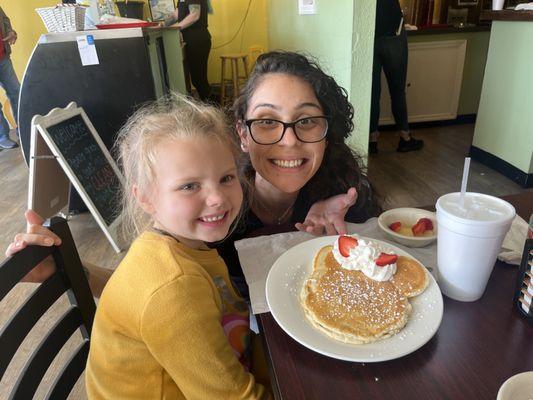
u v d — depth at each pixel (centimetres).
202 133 72
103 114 245
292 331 60
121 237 229
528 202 98
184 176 68
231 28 523
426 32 377
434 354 58
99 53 230
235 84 486
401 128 354
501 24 283
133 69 236
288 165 95
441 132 407
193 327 61
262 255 83
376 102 336
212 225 71
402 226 92
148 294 62
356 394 53
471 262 64
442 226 65
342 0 206
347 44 207
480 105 316
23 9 430
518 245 80
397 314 62
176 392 69
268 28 482
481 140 320
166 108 83
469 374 55
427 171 314
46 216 225
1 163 360
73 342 156
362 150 225
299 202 113
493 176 300
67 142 218
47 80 233
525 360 57
